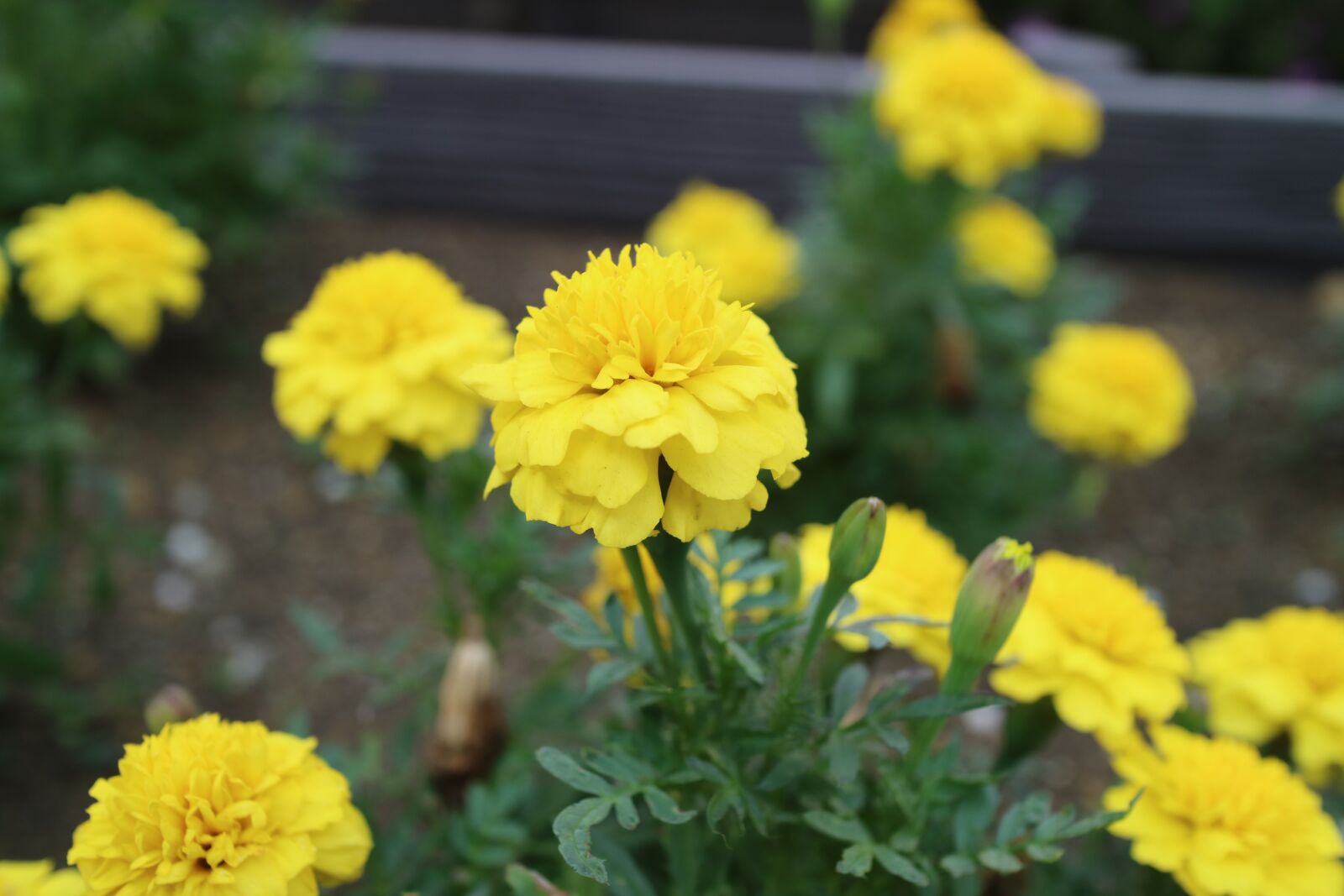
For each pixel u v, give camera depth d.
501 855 0.31
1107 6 1.14
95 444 0.60
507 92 0.84
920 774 0.29
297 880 0.27
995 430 0.57
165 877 0.26
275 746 0.28
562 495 0.25
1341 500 0.66
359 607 0.53
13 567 0.52
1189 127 0.84
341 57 0.83
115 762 0.44
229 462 0.61
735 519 0.25
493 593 0.36
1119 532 0.63
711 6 1.17
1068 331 0.56
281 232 0.80
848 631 0.28
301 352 0.35
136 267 0.45
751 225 0.61
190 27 0.65
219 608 0.52
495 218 0.88
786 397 0.26
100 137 0.66
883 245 0.56
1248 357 0.78
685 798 0.29
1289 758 0.34
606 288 0.25
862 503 0.26
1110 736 0.31
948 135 0.49
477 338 0.35
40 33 0.62
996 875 0.31
